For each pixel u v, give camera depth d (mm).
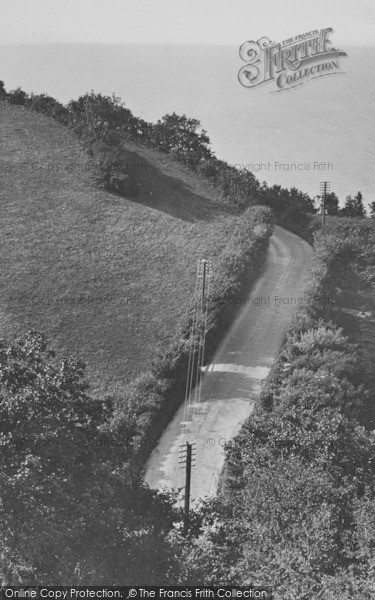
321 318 72750
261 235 90125
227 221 97250
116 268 82188
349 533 30609
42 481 27250
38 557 26453
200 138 119750
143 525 32156
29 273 79562
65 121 113500
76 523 28000
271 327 74125
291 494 32250
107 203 95500
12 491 26141
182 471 51875
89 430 30625
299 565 28766
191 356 64250
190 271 82812
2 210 91125
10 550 26016
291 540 30547
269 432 38969
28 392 29500
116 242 87500
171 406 59594
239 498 35281
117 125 115312
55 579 26672
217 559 31562
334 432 36625
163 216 95188
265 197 108875
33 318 71812
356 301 82938
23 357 31672
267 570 28828
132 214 94062
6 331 69312
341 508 32250
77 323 71625
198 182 107438
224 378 64875
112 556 28609
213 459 53562
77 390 31766
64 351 67062
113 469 31797
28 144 105688
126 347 68438
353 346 67938
